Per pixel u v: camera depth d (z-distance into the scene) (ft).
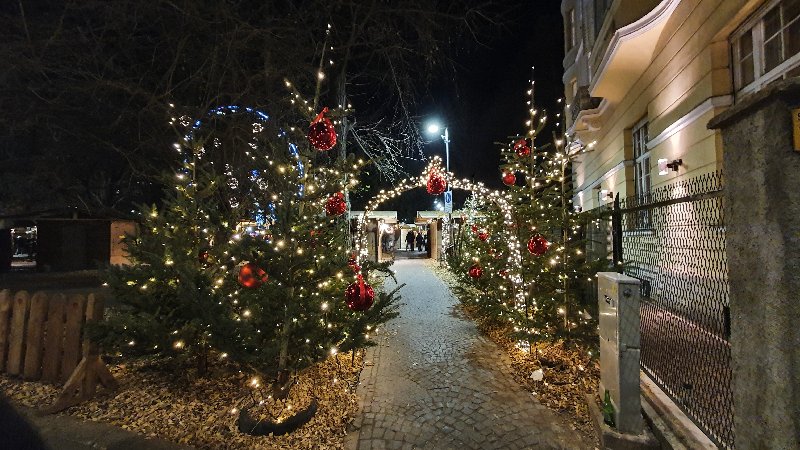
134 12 30.22
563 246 18.17
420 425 13.05
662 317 14.75
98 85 30.12
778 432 6.58
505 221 21.07
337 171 14.88
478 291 27.27
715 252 11.84
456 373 17.20
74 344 14.94
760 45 16.69
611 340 12.09
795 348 6.27
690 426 10.62
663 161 22.84
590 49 38.86
